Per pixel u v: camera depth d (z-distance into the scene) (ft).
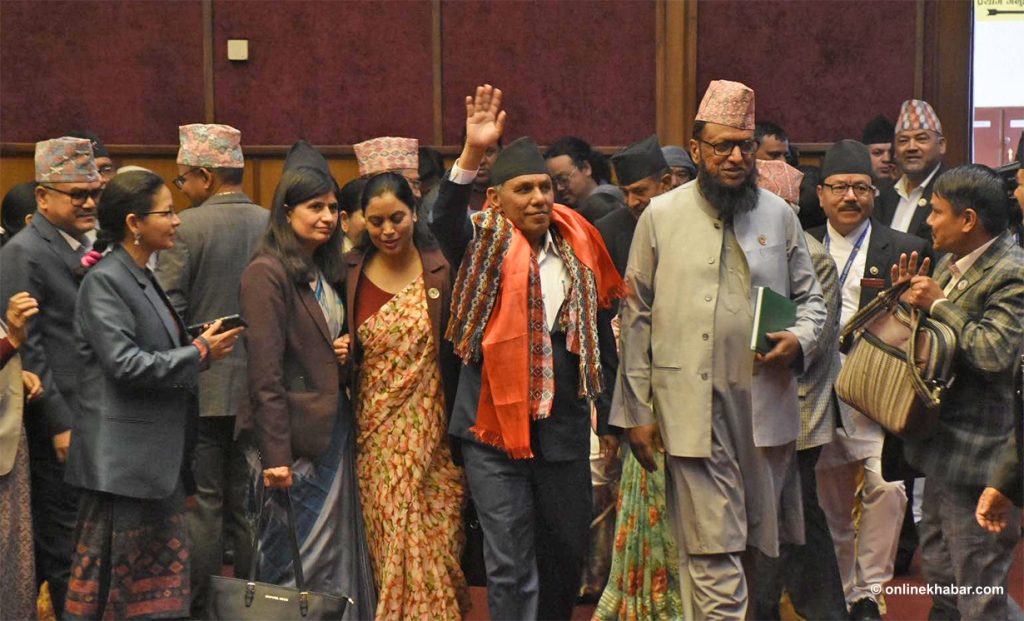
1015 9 31.53
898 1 32.09
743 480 17.17
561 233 17.61
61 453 18.39
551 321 17.21
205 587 20.12
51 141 19.12
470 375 17.33
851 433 19.29
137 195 16.96
